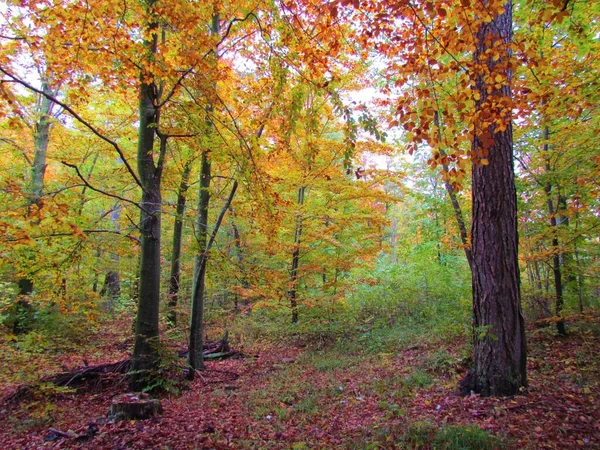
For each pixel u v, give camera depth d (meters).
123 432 5.19
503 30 5.80
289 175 11.51
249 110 8.10
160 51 6.23
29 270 6.21
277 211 7.57
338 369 8.73
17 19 5.39
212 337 14.09
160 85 7.64
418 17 3.73
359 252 12.30
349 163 5.06
